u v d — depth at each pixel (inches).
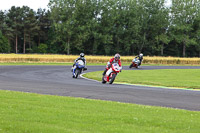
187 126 888.9
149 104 1375.5
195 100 1525.6
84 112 1061.8
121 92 1798.7
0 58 6437.0
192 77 3499.0
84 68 3016.7
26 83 2277.3
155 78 3235.7
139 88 2095.2
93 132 784.9
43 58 6943.9
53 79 2790.4
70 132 771.4
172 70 4982.8
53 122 887.1
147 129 837.8
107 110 1119.6
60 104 1232.2
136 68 5497.1
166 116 1041.5
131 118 977.5
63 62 7175.2
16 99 1349.7
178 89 2133.4
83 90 1861.5
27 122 875.4
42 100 1337.4
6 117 936.3
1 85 2092.8
